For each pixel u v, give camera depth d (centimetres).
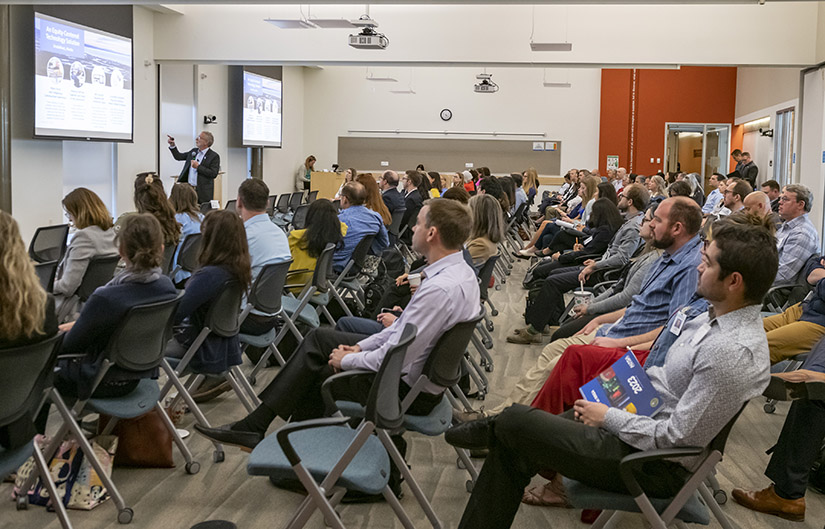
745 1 905
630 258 582
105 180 1207
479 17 1198
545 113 1931
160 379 484
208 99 1472
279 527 292
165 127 1341
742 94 1855
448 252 300
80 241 448
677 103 1919
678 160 1936
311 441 256
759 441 405
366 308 581
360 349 300
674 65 1177
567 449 230
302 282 530
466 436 271
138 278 300
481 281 537
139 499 314
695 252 353
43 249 571
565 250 856
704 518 230
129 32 1169
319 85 1961
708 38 1154
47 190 1042
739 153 1406
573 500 233
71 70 1032
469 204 555
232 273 352
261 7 1244
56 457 308
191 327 357
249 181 466
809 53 1135
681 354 236
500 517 241
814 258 487
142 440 345
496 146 1945
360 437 234
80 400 291
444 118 1942
